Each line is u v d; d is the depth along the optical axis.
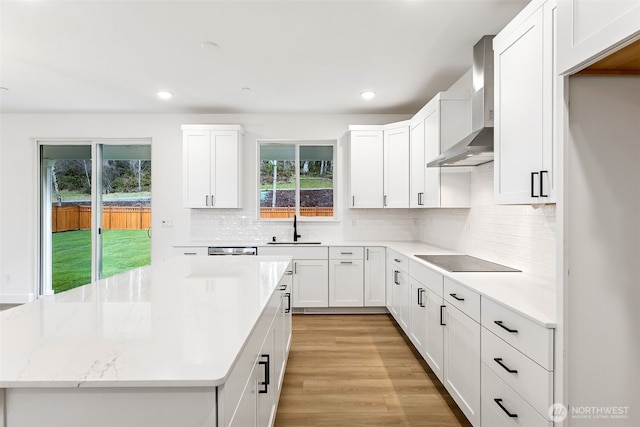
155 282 1.80
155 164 4.62
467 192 3.16
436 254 3.19
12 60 3.02
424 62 3.05
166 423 0.82
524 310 1.38
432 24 2.44
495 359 1.58
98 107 4.36
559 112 1.17
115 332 1.07
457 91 3.29
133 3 2.19
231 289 1.65
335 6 2.23
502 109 1.89
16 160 4.63
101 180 4.76
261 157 4.81
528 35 1.65
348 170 4.66
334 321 3.93
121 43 2.72
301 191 4.83
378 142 4.25
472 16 2.34
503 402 1.54
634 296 1.17
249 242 4.54
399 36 2.61
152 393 0.82
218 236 4.67
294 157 4.82
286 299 2.50
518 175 1.74
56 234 4.78
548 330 1.22
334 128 4.64
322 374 2.63
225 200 4.37
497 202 1.93
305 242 4.47
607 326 1.17
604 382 1.17
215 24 2.44
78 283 4.77
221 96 3.95
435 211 4.04
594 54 1.02
